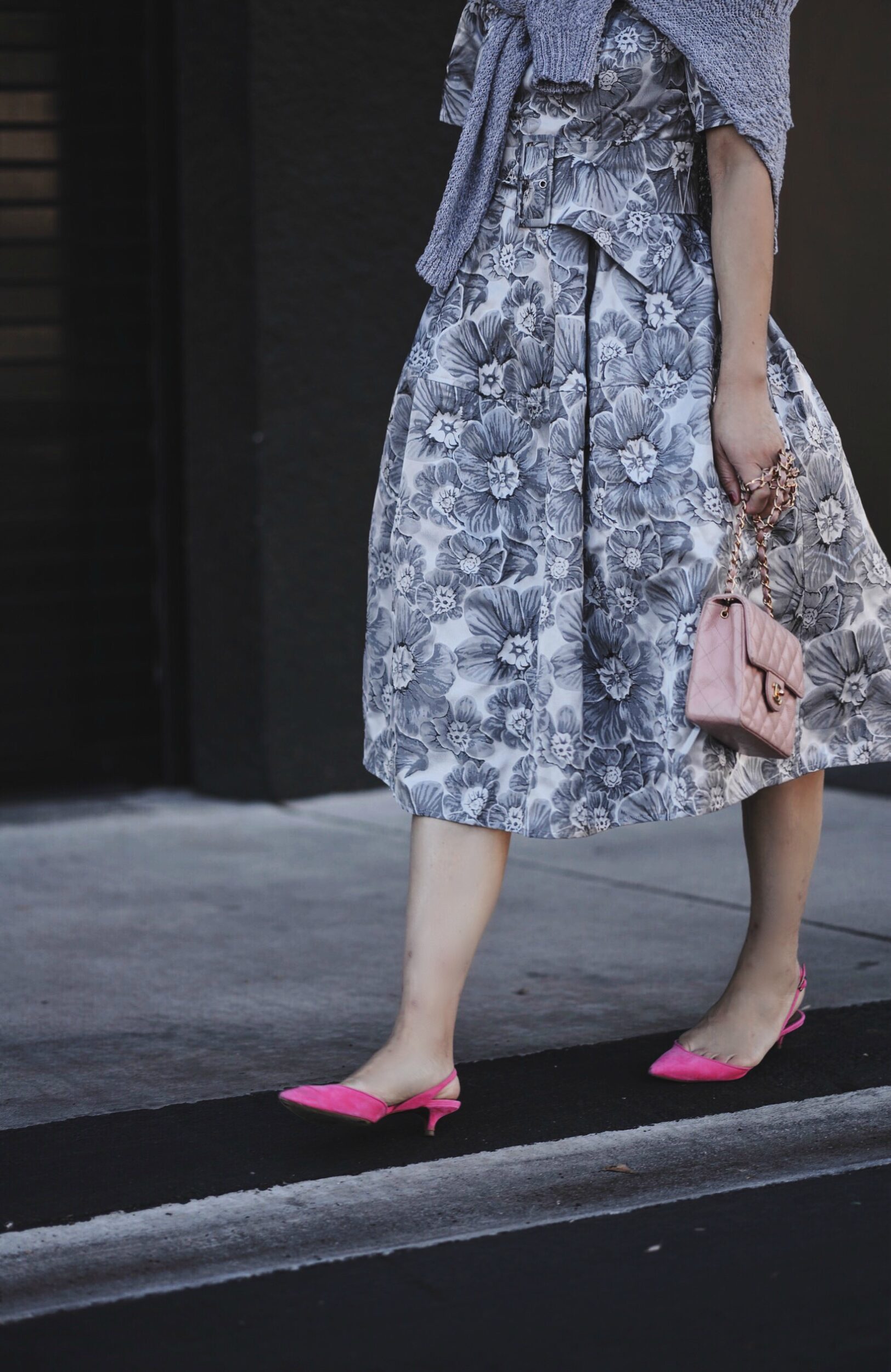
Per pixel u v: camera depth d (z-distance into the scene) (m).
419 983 3.92
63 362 8.21
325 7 7.93
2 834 7.66
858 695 4.18
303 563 8.17
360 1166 3.85
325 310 8.09
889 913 6.03
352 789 8.45
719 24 3.81
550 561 3.87
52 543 8.27
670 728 3.88
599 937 5.81
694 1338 3.10
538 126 3.89
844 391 8.21
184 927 6.03
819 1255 3.41
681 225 3.93
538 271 3.90
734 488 3.90
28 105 8.05
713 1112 4.14
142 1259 3.44
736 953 5.59
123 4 8.13
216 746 8.39
